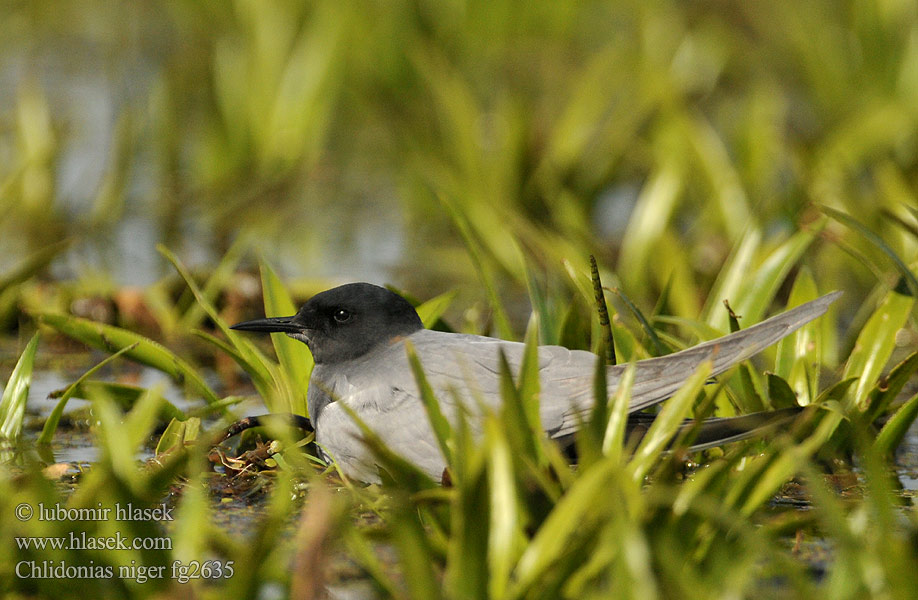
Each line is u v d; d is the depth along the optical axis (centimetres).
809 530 696
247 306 1306
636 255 1402
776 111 1853
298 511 729
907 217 1352
